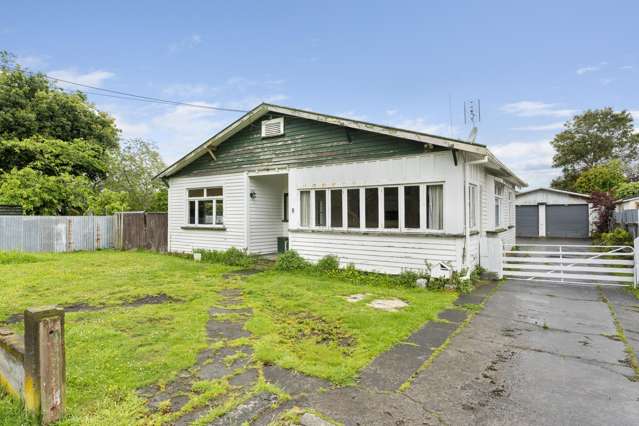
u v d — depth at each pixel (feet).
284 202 45.42
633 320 18.89
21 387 9.53
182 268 35.70
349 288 26.25
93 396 10.67
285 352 14.12
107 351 13.94
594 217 72.13
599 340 15.90
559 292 25.67
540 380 12.02
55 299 22.85
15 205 53.16
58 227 50.72
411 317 18.90
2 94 62.39
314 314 19.60
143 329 16.85
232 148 41.70
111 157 80.28
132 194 84.43
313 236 34.53
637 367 13.08
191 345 14.79
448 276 26.91
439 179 27.68
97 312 19.81
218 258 40.19
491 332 16.93
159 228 51.01
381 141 30.60
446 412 10.05
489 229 36.52
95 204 60.95
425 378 12.13
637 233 49.73
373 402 10.54
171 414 9.80
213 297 23.52
